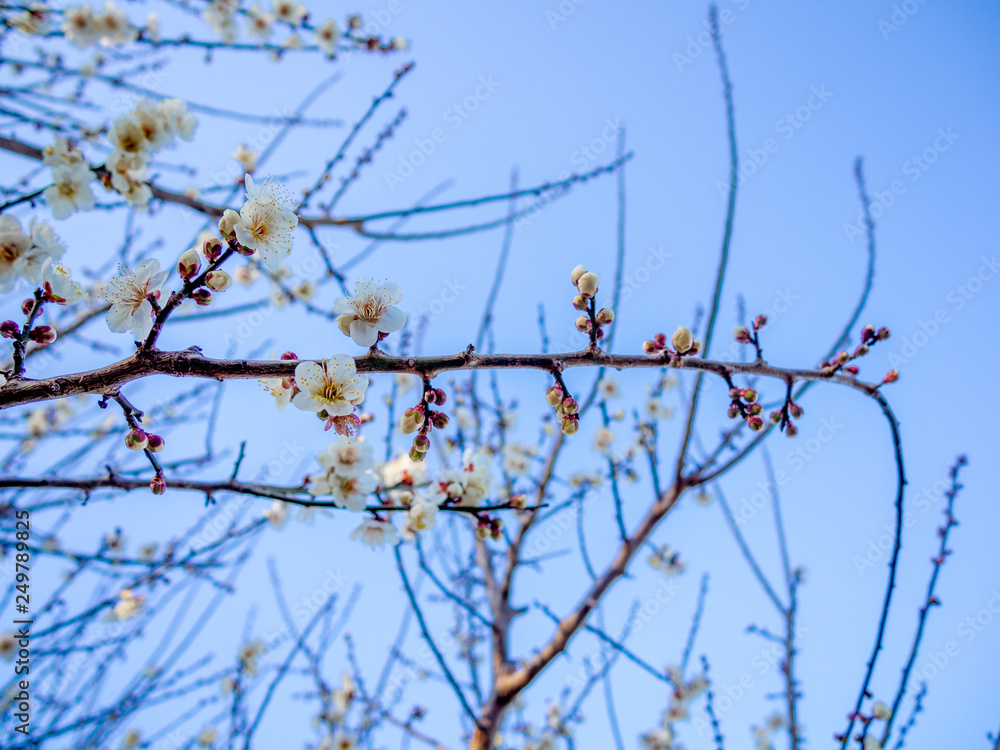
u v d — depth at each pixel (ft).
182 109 9.50
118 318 7.84
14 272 7.45
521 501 10.90
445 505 11.16
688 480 15.29
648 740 23.53
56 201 8.42
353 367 8.04
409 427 8.16
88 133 13.75
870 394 10.98
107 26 15.80
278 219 7.98
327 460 9.20
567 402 8.22
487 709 14.90
